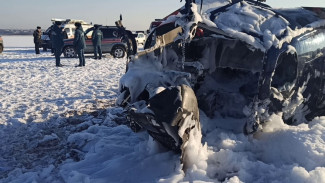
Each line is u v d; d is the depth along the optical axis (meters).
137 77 2.96
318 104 3.92
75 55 17.08
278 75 3.40
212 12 3.73
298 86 3.58
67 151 3.84
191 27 3.17
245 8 3.63
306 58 3.56
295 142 2.99
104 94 7.06
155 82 2.99
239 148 3.18
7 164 3.52
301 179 2.47
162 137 2.82
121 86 3.04
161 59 3.34
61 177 3.15
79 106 5.92
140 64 3.15
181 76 3.05
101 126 4.54
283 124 3.38
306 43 3.56
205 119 3.63
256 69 3.60
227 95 3.81
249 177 2.67
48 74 10.25
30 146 4.01
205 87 3.90
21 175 3.21
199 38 3.55
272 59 3.14
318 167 2.55
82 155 3.67
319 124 3.51
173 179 2.60
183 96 2.52
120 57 17.33
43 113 5.48
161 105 2.50
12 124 4.87
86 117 5.21
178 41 3.50
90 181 2.82
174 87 2.56
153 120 2.50
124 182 2.80
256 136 3.37
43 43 22.08
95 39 15.51
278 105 3.34
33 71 11.00
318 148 2.86
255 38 3.24
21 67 12.22
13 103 6.23
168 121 2.44
